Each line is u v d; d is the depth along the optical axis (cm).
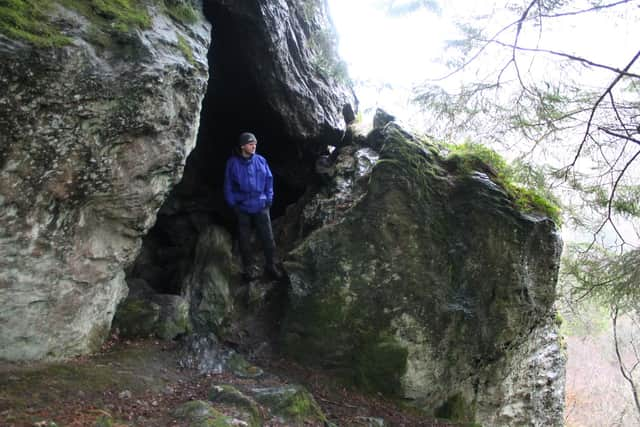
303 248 592
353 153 760
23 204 344
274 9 570
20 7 323
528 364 664
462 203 590
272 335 582
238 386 446
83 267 411
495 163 639
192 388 424
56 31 336
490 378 615
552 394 696
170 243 705
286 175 789
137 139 407
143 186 432
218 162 738
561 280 687
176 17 457
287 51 626
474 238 581
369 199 578
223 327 577
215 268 615
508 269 586
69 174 365
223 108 692
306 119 689
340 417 471
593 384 1977
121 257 452
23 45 309
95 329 446
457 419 579
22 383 345
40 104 328
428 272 568
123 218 435
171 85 419
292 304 568
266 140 737
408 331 553
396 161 582
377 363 546
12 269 354
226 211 734
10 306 359
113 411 348
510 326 595
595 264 594
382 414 511
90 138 368
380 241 567
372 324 554
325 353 553
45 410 321
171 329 518
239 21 553
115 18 380
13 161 327
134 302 523
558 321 732
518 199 611
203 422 344
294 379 522
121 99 375
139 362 440
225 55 607
